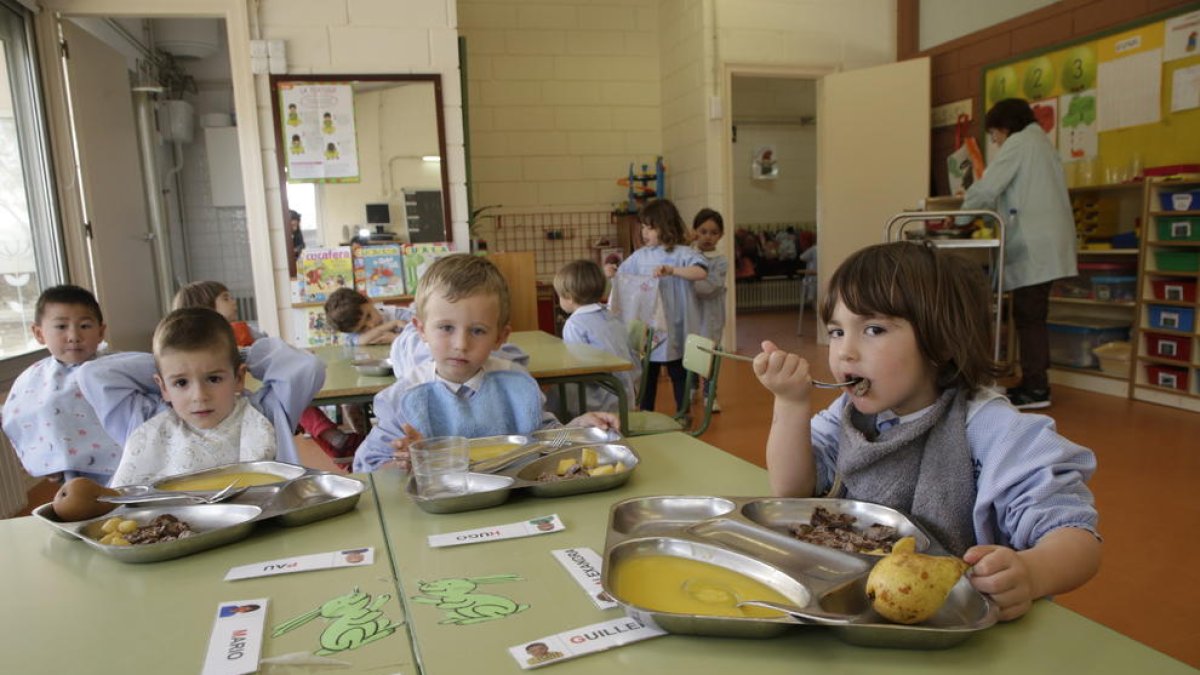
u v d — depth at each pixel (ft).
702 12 19.53
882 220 19.34
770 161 31.50
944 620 2.25
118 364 5.24
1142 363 13.58
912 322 2.92
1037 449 2.84
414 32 13.85
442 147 14.15
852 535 2.83
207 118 22.35
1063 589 2.45
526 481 3.66
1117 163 14.58
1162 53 13.65
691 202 21.03
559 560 2.86
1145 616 6.38
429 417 4.67
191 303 10.14
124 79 15.72
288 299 13.76
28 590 2.77
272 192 13.55
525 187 22.08
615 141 22.52
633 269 13.91
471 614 2.44
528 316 13.93
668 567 2.67
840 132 19.77
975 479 3.03
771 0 19.94
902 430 3.09
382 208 13.97
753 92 31.04
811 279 25.14
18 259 11.59
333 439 9.32
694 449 4.39
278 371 4.97
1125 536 7.93
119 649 2.31
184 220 22.68
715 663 2.11
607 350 10.52
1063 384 15.15
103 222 14.05
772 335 24.90
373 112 13.78
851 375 3.03
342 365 9.16
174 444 4.43
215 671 2.15
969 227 14.99
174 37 21.11
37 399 6.45
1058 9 15.78
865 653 2.14
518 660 2.15
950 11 18.88
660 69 22.58
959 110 18.60
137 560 2.97
